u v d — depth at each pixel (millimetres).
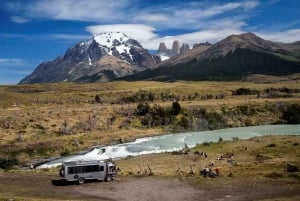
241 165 95125
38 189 68375
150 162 107875
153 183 73500
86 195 64500
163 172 88562
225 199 60844
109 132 188625
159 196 64125
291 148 113312
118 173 85750
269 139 133250
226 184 71125
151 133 198625
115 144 167125
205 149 125312
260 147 119312
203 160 106062
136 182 74688
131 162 109812
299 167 85125
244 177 77250
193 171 88750
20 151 135875
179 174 83875
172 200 61656
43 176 80500
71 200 58406
